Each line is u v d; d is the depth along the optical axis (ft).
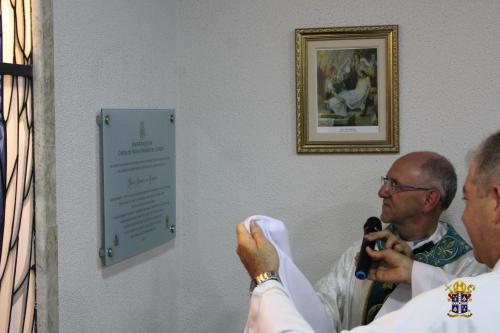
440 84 7.12
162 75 7.26
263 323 3.95
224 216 7.73
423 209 6.01
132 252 6.46
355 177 7.39
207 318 7.87
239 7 7.55
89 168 5.69
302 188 7.52
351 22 7.30
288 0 7.43
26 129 4.80
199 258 7.84
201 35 7.67
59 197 5.24
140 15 6.66
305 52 7.36
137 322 6.73
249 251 4.40
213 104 7.69
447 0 7.05
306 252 7.54
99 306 5.93
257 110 7.58
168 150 7.33
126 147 6.28
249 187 7.65
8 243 4.61
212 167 7.73
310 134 7.43
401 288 5.83
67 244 5.37
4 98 4.55
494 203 3.61
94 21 5.74
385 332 3.47
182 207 7.83
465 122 7.08
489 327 3.27
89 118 5.68
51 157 4.99
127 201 6.33
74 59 5.43
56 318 5.09
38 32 4.83
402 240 6.17
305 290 5.17
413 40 7.16
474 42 7.02
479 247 3.78
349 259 6.65
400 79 7.22
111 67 6.06
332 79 7.35
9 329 4.65
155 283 7.18
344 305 6.49
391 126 7.22
